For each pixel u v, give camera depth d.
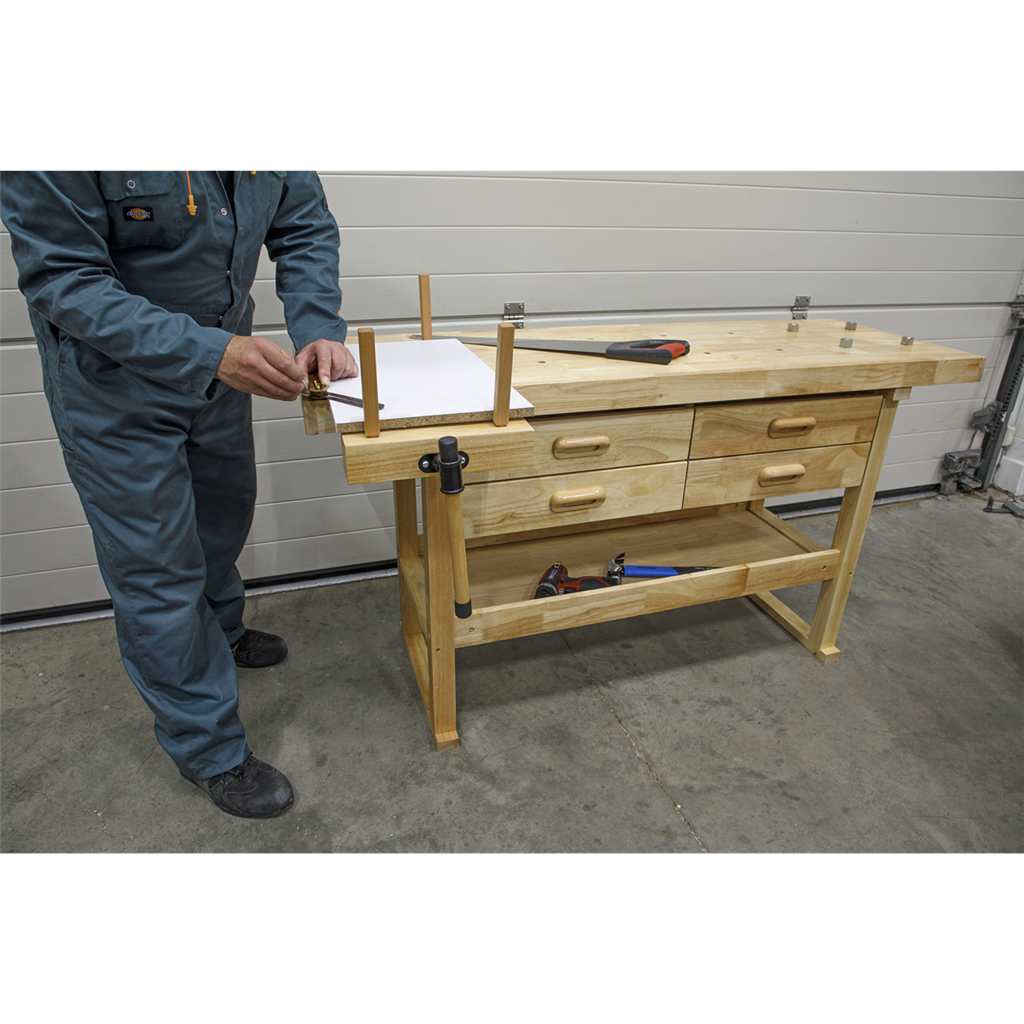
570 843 1.49
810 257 2.54
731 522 2.15
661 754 1.73
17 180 1.02
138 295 1.21
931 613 2.35
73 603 2.26
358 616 2.31
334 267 1.56
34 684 1.96
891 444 3.09
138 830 1.51
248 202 1.29
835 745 1.77
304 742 1.76
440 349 1.55
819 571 1.90
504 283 2.22
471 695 1.94
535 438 1.41
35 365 1.93
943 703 1.92
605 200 2.20
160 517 1.30
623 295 2.37
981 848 1.49
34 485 2.06
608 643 2.18
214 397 1.26
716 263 2.43
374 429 1.12
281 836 1.50
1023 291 2.92
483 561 1.89
